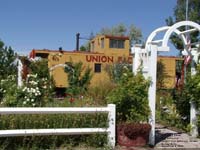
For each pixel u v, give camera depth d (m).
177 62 30.84
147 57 11.16
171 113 14.48
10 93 12.22
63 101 13.34
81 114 10.40
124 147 10.27
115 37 31.39
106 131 10.14
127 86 10.92
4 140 9.53
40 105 12.02
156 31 11.37
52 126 10.12
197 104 12.25
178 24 11.35
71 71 26.78
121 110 10.84
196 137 12.08
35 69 21.72
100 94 19.92
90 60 29.89
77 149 9.83
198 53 12.37
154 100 10.91
